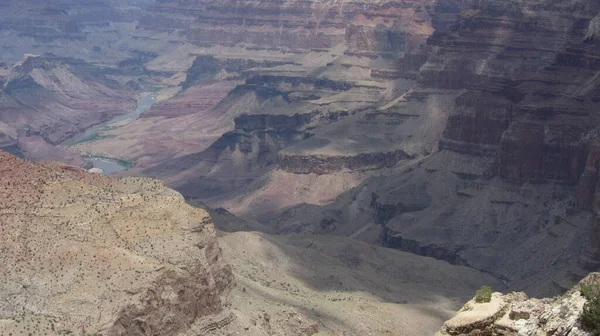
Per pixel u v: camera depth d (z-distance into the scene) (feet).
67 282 346.54
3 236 360.89
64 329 325.21
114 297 343.26
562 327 221.66
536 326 234.79
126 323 340.59
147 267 358.43
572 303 227.61
